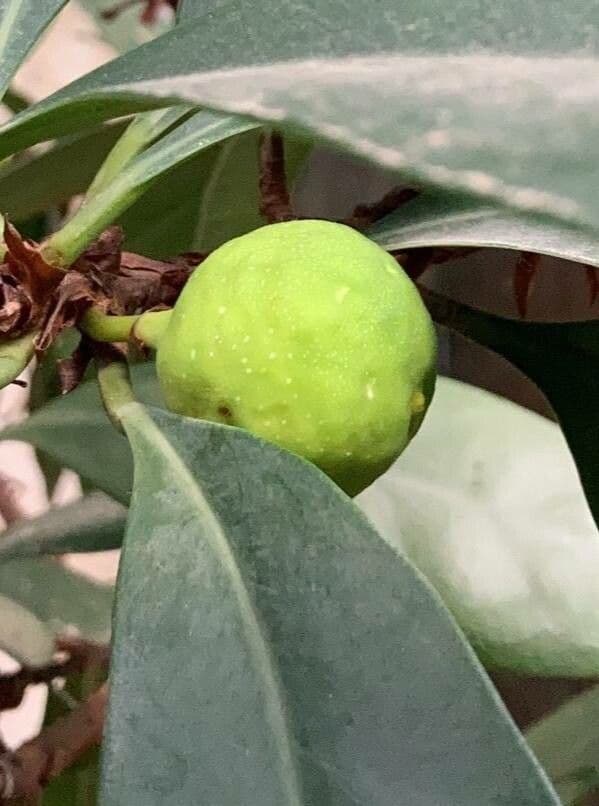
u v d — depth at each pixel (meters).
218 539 0.09
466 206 0.12
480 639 0.14
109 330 0.11
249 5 0.08
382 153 0.06
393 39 0.07
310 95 0.07
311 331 0.09
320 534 0.08
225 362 0.09
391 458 0.10
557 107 0.06
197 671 0.08
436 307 0.14
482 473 0.16
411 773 0.08
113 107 0.09
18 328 0.11
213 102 0.07
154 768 0.08
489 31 0.07
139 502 0.09
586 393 0.14
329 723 0.08
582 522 0.15
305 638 0.08
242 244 0.10
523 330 0.14
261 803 0.08
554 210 0.06
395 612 0.08
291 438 0.09
